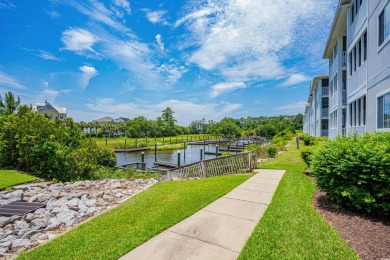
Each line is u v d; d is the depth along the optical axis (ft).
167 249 10.75
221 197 18.97
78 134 41.06
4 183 25.12
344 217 13.94
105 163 44.01
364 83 28.84
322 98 78.38
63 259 10.21
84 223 14.43
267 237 11.39
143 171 43.62
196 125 291.58
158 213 15.39
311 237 11.15
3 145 33.71
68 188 25.46
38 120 35.86
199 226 13.26
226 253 10.29
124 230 12.91
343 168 14.52
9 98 62.23
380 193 13.33
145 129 199.21
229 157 34.09
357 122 32.94
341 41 45.06
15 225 15.11
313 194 18.98
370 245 10.44
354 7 33.58
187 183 25.43
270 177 26.86
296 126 274.98
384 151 13.51
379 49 23.72
